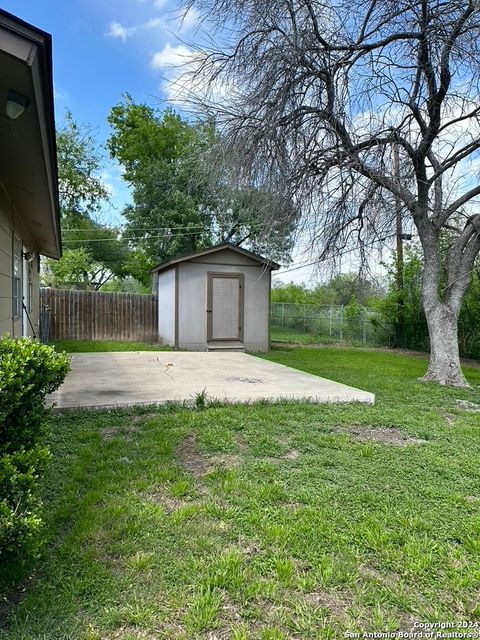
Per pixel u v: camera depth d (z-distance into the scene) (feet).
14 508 5.05
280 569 5.84
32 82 7.00
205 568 5.81
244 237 54.95
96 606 5.09
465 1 17.51
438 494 8.38
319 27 19.54
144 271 64.28
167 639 4.65
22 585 5.44
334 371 25.43
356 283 26.05
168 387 16.35
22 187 14.17
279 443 11.10
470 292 38.78
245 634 4.72
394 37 19.07
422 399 17.72
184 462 9.60
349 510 7.64
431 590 5.60
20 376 6.08
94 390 15.55
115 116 63.21
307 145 20.53
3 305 14.48
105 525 6.79
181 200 54.95
